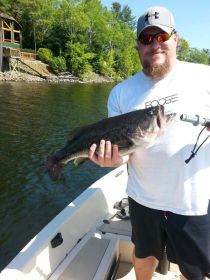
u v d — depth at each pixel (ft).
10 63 48.52
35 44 59.00
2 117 22.59
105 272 3.81
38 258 3.59
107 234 4.43
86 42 63.93
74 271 3.75
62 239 3.95
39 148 16.07
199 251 3.09
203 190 3.00
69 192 11.61
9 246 8.55
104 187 5.12
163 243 3.34
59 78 52.90
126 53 75.46
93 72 66.03
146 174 3.13
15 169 13.23
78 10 62.18
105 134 3.02
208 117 3.02
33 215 10.06
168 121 2.89
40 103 29.58
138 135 2.89
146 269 3.55
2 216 9.85
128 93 3.26
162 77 3.08
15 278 3.25
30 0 58.34
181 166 2.98
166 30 2.96
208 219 3.04
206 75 3.08
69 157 3.28
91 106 30.04
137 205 3.28
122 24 85.35
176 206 3.04
